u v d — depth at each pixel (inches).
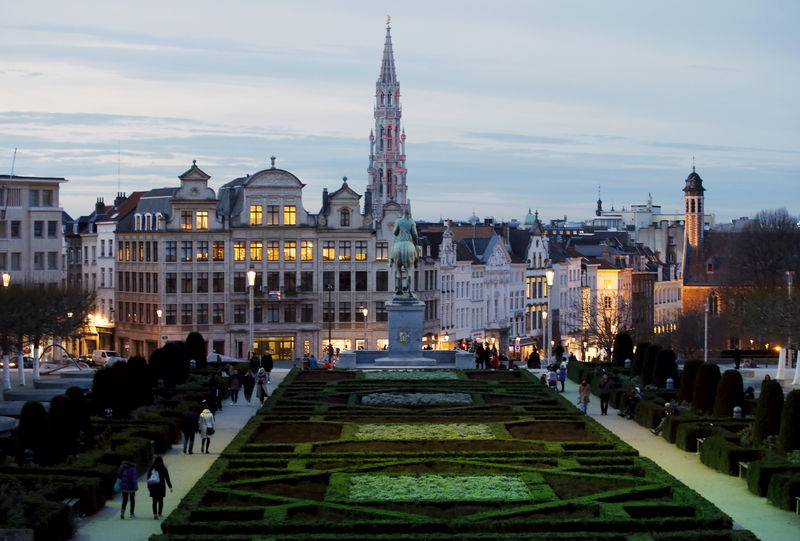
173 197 6181.1
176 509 1962.4
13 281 5851.4
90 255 7062.0
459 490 2130.9
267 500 2046.0
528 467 2319.1
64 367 4909.0
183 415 2775.6
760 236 6840.6
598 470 2322.8
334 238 6392.7
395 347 4335.6
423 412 3115.2
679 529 1875.0
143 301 6343.5
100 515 2105.1
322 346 6412.4
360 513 1941.4
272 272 6338.6
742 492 2282.2
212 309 6264.8
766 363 5275.6
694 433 2726.4
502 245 7534.5
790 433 2397.9
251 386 3585.1
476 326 7253.9
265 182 6318.9
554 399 3395.7
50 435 2316.7
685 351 6963.6
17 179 6250.0
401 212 6471.5
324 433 2812.5
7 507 1889.8
